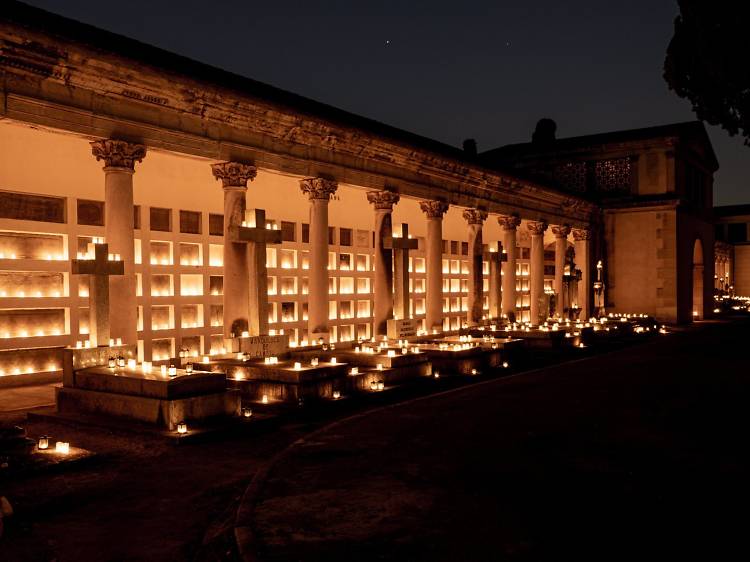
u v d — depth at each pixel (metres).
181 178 22.50
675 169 43.53
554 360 24.45
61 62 14.61
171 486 9.06
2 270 18.05
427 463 9.52
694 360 22.83
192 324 22.80
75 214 19.75
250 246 17.94
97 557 6.65
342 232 28.84
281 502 7.73
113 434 11.95
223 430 12.00
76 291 19.61
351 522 7.03
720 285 76.38
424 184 27.38
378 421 12.84
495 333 28.47
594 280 44.09
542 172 47.88
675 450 10.19
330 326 27.75
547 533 6.64
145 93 16.53
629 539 6.46
